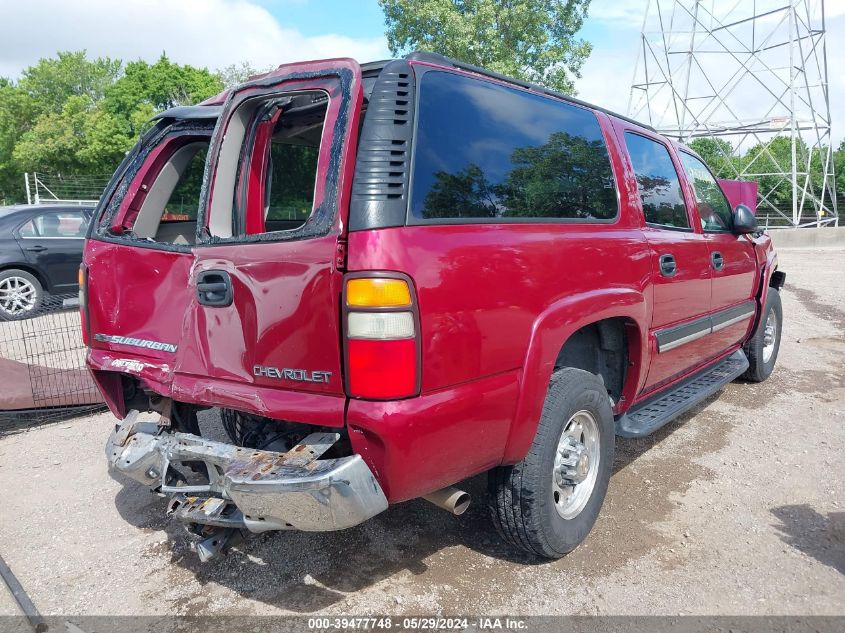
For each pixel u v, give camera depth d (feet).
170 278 9.56
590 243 9.73
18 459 14.58
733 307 15.71
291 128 11.01
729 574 9.45
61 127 143.54
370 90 8.92
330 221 7.24
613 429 10.55
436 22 72.95
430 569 9.72
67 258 32.35
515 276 8.26
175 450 8.66
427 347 7.23
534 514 9.00
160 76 156.15
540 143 9.64
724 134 81.87
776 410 16.55
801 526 10.76
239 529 8.74
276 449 8.70
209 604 9.05
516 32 74.64
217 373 8.50
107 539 10.98
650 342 11.47
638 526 10.87
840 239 71.46
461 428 7.71
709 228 14.71
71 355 22.71
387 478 7.25
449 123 8.18
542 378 8.63
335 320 7.18
